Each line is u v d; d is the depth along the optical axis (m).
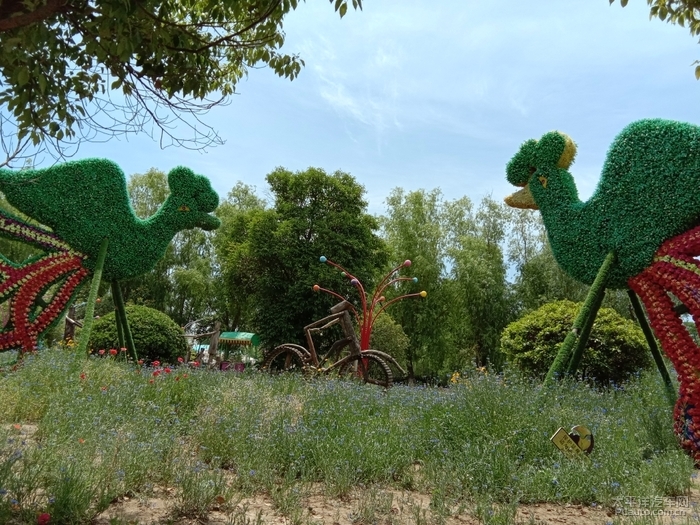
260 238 22.16
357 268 22.05
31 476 3.17
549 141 7.95
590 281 7.27
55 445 3.66
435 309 28.80
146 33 3.94
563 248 7.46
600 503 3.89
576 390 6.51
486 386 5.48
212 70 4.88
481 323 29.27
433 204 31.89
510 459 4.41
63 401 5.17
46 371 6.58
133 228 9.66
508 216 31.27
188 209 10.12
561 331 10.95
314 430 4.85
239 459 4.17
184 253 31.12
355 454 4.34
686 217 6.38
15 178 9.05
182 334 13.52
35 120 4.01
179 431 4.94
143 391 6.08
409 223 29.64
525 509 3.74
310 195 23.22
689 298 6.04
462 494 3.88
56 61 3.99
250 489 3.69
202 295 29.14
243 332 29.95
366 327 13.55
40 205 9.09
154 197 29.38
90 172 9.47
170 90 4.52
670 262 6.32
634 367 10.78
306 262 21.69
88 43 3.55
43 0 3.20
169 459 3.96
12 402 5.29
